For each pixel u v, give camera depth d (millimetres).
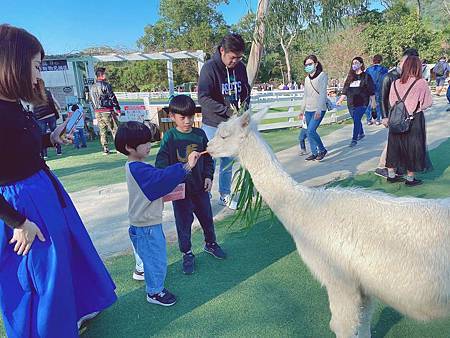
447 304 1871
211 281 3328
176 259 3770
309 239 2299
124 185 6551
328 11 7820
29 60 1996
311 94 7051
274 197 2514
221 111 4285
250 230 4293
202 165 3492
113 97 9695
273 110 16672
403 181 5609
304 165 7043
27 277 2172
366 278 2053
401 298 1960
